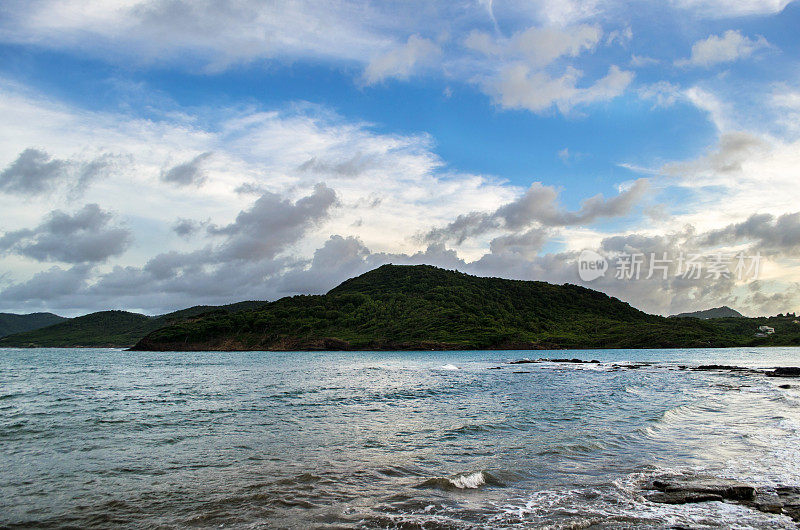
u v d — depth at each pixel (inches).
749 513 426.6
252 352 6515.8
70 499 468.1
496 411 1083.9
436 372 2586.1
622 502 456.8
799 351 5940.0
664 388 1667.1
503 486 510.9
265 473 557.6
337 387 1696.6
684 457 644.7
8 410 1104.2
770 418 982.4
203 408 1133.7
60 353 6879.9
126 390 1598.2
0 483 523.5
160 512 429.7
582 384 1834.4
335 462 611.2
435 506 442.6
